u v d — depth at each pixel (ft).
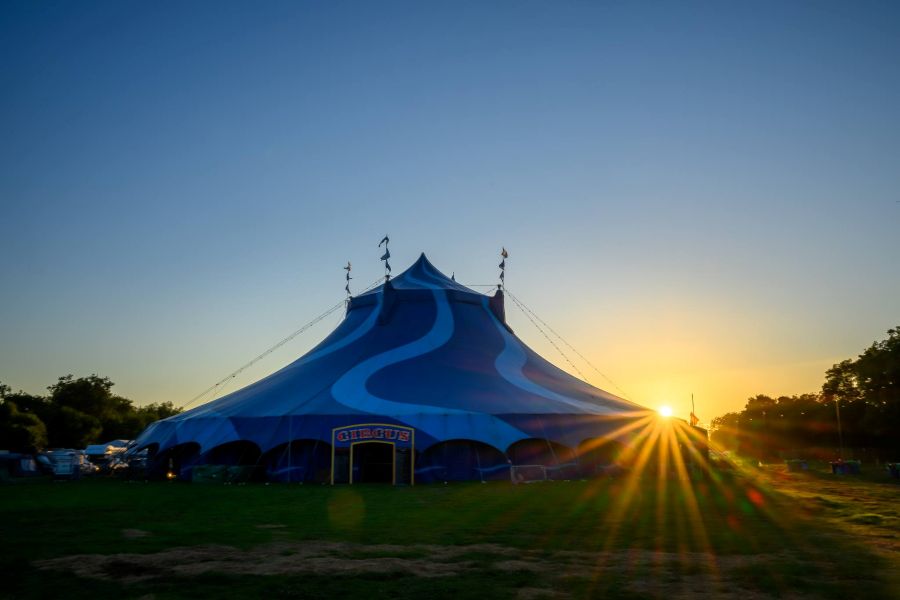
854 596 31.09
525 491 79.82
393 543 44.34
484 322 130.00
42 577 34.83
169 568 36.86
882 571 36.09
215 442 96.22
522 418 97.55
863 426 214.90
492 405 99.86
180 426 103.76
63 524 53.26
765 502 69.46
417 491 80.23
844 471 136.67
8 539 46.06
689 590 32.09
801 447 304.50
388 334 120.88
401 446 90.17
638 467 103.76
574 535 47.47
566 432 98.78
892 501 71.67
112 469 126.21
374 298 130.00
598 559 39.14
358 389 103.14
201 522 54.19
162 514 59.26
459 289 134.92
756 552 41.37
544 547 42.88
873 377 210.18
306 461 94.58
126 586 32.99
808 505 66.90
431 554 40.65
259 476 95.20
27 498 74.69
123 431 359.66
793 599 30.60
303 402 100.99
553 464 97.04
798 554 40.75
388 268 127.75
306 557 39.75
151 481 102.73
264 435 95.25
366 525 52.26
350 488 84.58
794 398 341.82
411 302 128.16
